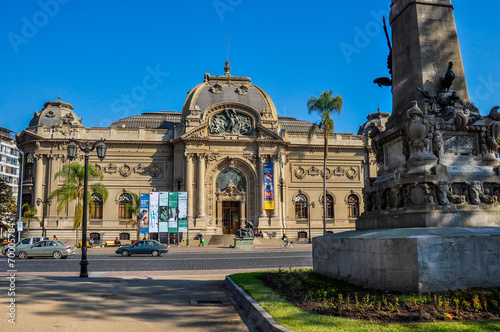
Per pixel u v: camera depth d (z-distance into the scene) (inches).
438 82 530.9
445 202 468.4
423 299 368.8
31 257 1357.0
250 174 2559.1
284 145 2600.9
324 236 590.2
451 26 553.0
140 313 424.2
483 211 472.1
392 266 407.5
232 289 564.4
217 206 2534.5
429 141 496.4
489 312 337.7
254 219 2509.8
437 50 541.3
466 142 516.1
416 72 533.0
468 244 406.6
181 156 2492.6
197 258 1342.3
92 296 519.2
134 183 2524.6
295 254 1493.6
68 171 2108.8
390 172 558.6
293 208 2647.6
